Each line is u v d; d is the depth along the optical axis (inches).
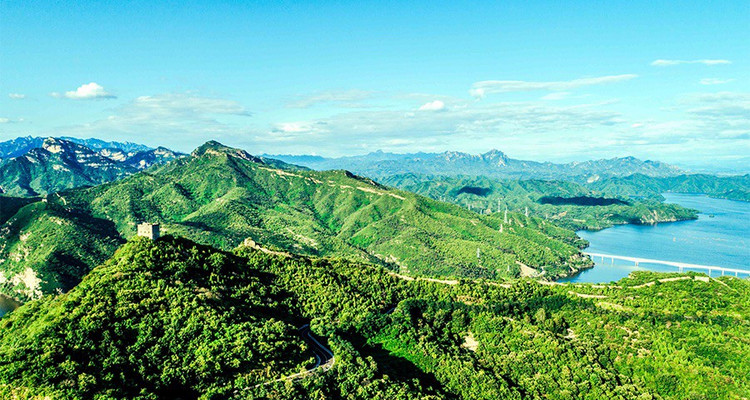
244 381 6530.5
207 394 6186.0
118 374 6058.1
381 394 6953.7
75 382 5693.9
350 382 7076.8
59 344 6092.5
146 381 6141.7
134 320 6820.9
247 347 6884.8
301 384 6683.1
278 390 6446.9
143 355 6422.2
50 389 5531.5
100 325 6520.7
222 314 7436.0
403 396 7042.3
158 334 6796.3
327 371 7209.6
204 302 7568.9
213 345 6752.0
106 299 7066.9
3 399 5516.7
